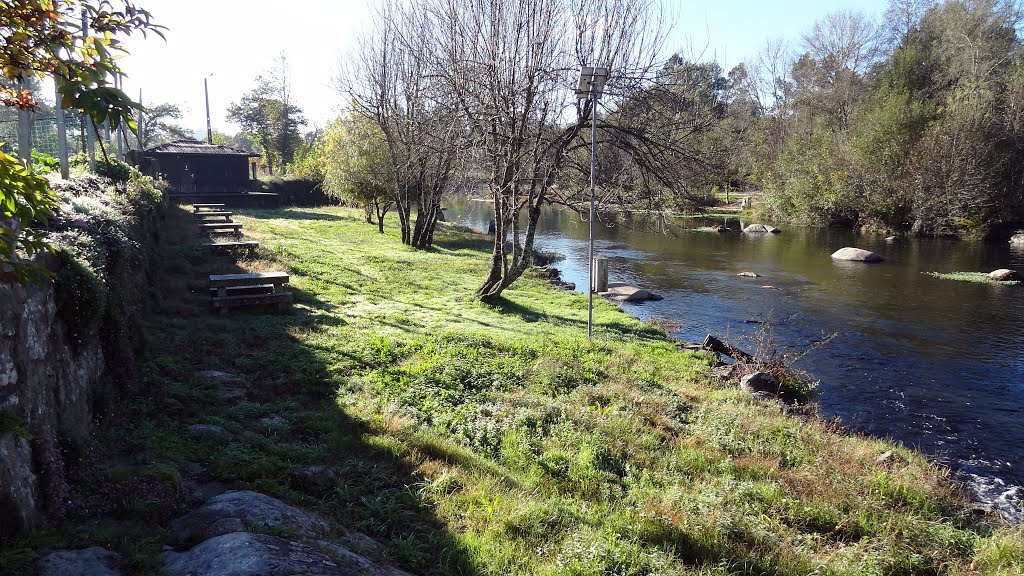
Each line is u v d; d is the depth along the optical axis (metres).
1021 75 42.06
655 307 19.38
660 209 16.44
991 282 24.30
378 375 9.41
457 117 15.47
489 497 5.86
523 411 8.59
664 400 9.90
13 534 3.66
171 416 6.81
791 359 13.70
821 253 33.19
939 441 10.06
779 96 67.88
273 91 62.00
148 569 3.68
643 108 15.22
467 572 4.62
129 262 9.17
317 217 35.38
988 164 39.91
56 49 2.64
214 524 4.38
